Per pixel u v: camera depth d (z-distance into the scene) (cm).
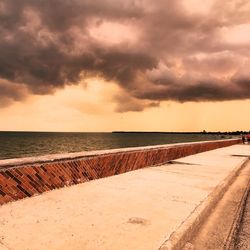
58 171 629
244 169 1123
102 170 779
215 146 2345
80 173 696
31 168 560
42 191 584
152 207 507
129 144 11119
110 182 711
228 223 487
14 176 526
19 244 343
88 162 725
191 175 858
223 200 638
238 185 812
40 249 332
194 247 391
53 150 7412
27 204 501
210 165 1117
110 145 10256
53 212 462
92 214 459
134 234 385
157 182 730
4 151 6825
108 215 457
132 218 446
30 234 373
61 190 608
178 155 1389
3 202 502
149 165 1052
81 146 9494
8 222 412
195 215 471
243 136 3594
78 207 493
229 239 420
